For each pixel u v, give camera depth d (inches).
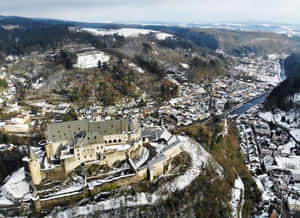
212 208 7145.7
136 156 7746.1
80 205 6289.4
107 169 7135.8
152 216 6505.9
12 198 6392.7
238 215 7352.4
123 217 6328.7
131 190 6924.2
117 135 7588.6
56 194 6299.2
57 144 7062.0
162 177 7578.7
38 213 6063.0
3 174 7450.8
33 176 6338.6
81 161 7003.0
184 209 6855.3
